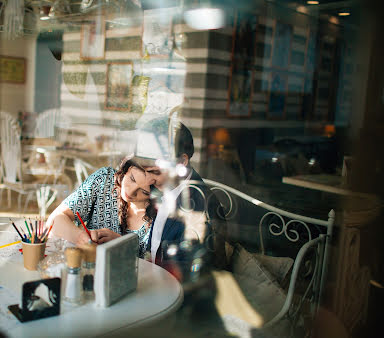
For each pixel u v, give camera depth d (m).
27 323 0.84
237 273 1.44
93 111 3.27
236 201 1.79
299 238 1.52
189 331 1.18
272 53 2.31
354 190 1.27
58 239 1.34
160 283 1.10
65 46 3.38
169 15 2.78
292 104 2.11
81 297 0.95
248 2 2.42
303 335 1.25
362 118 1.23
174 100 2.59
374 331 1.25
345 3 1.88
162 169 1.53
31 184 3.26
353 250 1.29
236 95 2.39
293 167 1.82
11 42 4.04
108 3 2.79
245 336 1.17
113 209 1.54
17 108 3.97
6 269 1.11
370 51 1.20
